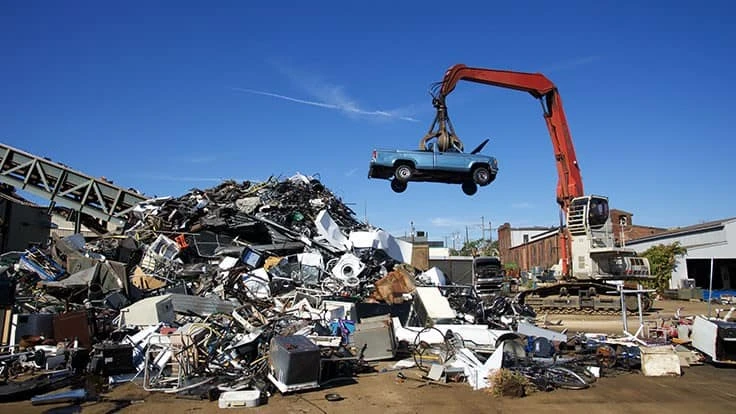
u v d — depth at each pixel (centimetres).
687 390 919
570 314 2302
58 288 1405
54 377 934
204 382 884
